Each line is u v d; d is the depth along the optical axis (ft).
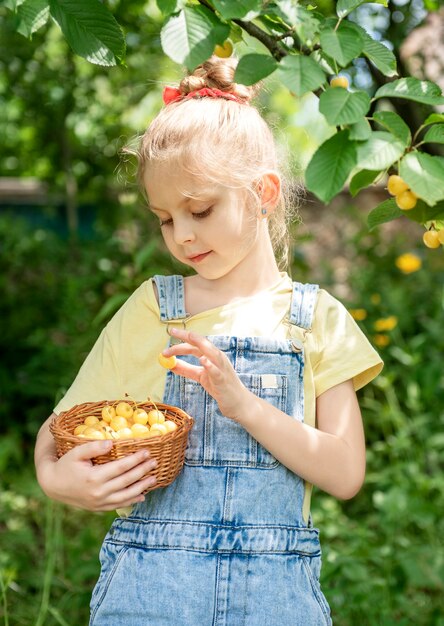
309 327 5.12
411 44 10.00
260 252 5.22
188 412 4.98
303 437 4.72
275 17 4.31
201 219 4.80
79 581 8.34
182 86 5.30
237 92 5.27
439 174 3.58
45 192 18.95
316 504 9.83
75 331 13.60
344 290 15.17
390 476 10.37
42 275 16.70
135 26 13.41
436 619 8.00
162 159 4.73
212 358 4.45
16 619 8.10
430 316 13.98
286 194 6.10
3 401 14.23
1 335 15.17
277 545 4.75
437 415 11.94
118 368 5.26
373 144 3.57
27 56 15.21
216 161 4.74
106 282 14.67
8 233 17.33
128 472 4.40
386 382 11.02
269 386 4.93
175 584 4.67
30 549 9.86
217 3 3.75
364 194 20.52
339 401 5.05
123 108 16.74
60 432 4.60
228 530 4.73
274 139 5.89
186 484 4.85
